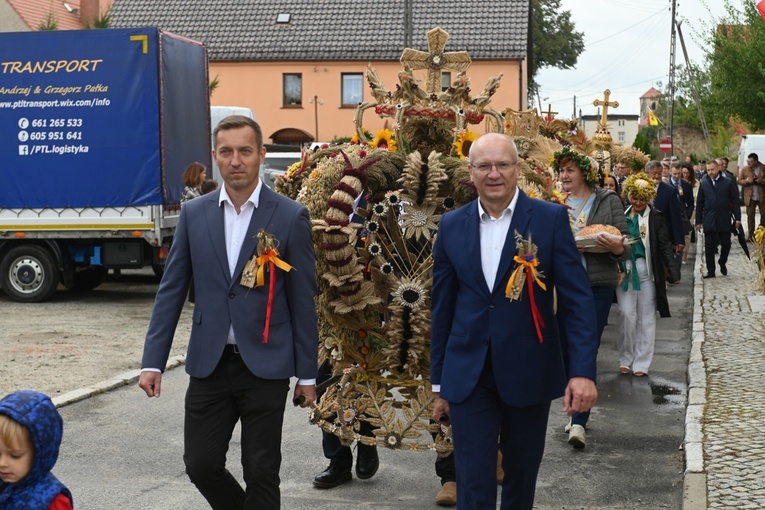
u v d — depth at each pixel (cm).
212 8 4653
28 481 345
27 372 1012
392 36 4503
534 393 454
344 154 613
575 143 1263
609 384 965
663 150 4053
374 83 673
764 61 2934
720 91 3047
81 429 795
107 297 1677
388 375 625
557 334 466
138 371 1010
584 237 746
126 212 1536
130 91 1527
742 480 616
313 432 789
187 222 483
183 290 485
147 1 4684
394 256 620
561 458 713
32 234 1552
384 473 685
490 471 454
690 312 1464
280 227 479
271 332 473
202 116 1688
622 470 682
